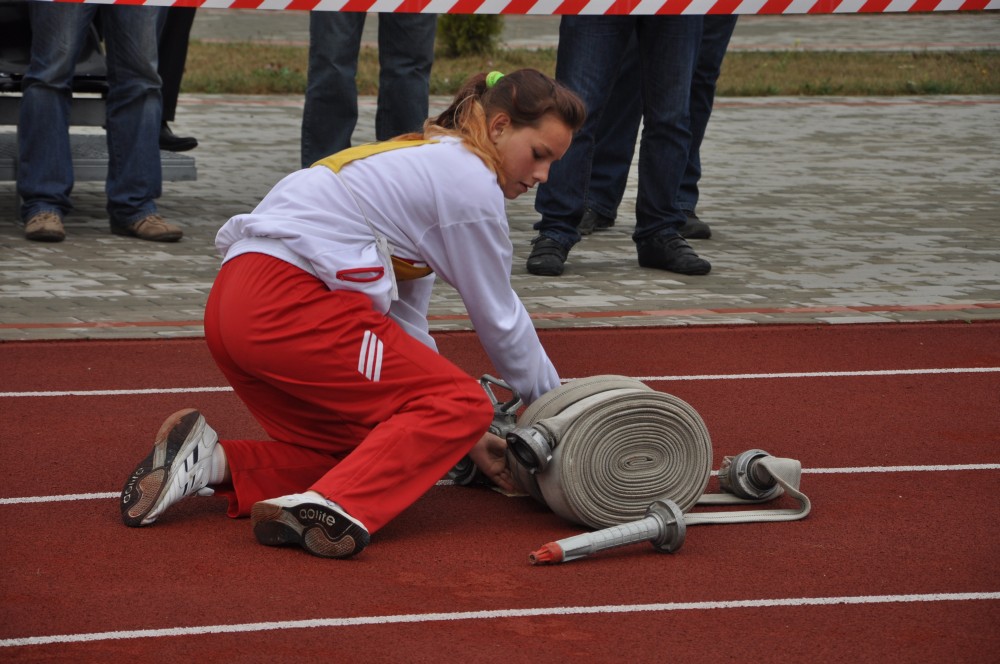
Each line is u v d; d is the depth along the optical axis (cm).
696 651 785
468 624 813
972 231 2314
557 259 1892
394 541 955
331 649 774
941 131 3731
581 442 955
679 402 988
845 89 4631
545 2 1731
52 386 1322
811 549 959
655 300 1762
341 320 930
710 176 2859
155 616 813
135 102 1994
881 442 1227
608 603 852
